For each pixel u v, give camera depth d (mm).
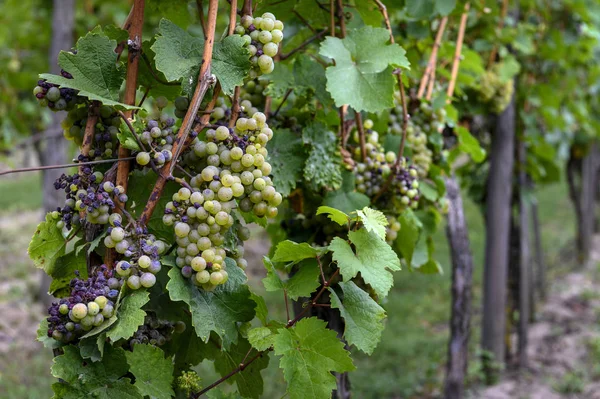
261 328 1082
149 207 1055
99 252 1073
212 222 1045
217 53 1093
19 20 4465
